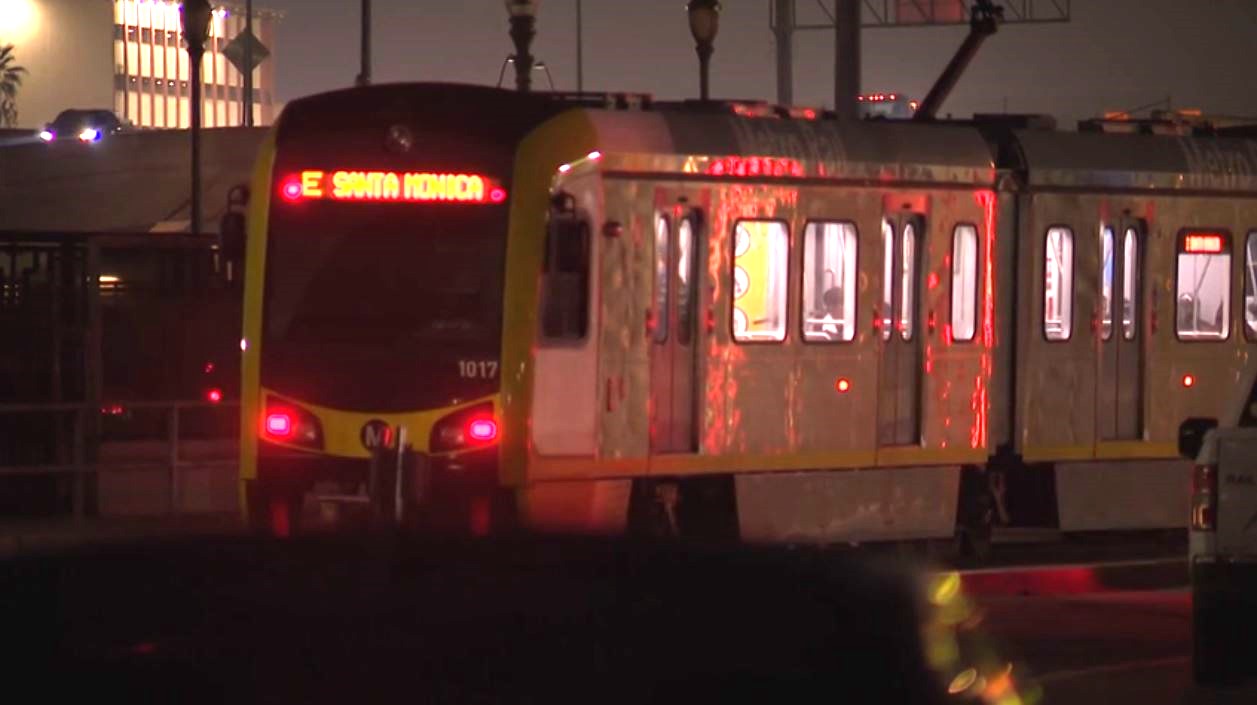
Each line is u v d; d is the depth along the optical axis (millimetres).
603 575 21953
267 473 65375
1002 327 76938
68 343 82438
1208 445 45438
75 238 82812
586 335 66000
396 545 22703
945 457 74812
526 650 20406
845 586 22781
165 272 89312
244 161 158875
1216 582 45094
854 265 72312
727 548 23328
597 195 66375
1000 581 70000
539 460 64875
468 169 65000
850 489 72438
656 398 67875
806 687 21156
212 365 89125
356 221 65250
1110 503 79062
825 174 71438
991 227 75938
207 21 104312
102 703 19797
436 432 64312
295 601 21031
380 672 20000
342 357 64750
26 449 82312
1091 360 78250
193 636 20469
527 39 107688
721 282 69188
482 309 64688
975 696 22656
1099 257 78375
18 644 20562
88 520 78312
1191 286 80812
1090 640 58500
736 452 69625
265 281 65562
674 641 20859
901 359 73875
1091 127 80812
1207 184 80812
